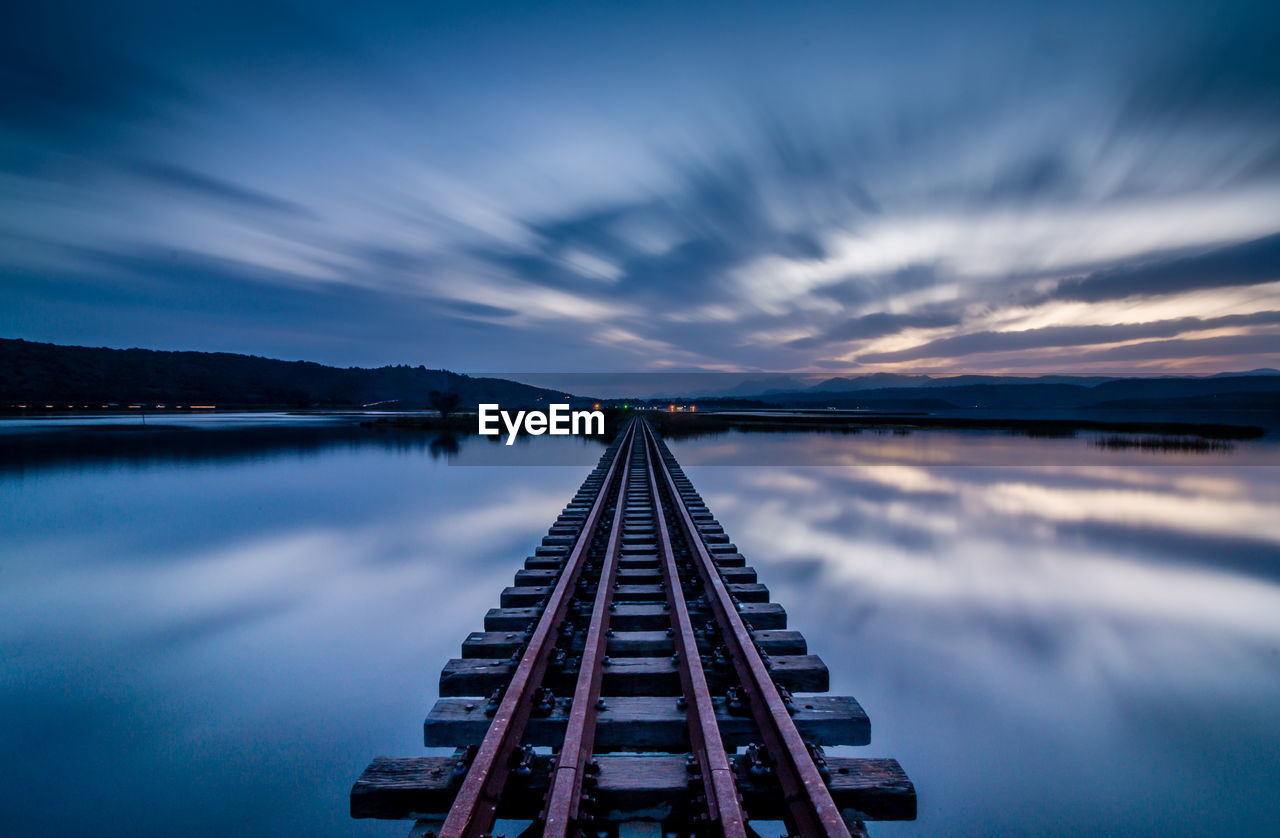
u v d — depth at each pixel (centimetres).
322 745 490
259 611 814
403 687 589
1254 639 733
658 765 274
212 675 616
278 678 610
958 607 831
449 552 1120
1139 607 841
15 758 468
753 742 312
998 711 562
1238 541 1255
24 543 1212
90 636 722
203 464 2602
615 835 259
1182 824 414
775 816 265
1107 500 1762
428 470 2372
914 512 1515
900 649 695
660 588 576
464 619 780
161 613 804
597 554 702
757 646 401
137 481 2066
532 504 1605
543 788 263
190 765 462
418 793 259
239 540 1223
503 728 281
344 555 1102
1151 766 478
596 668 371
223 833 393
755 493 1783
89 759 466
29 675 616
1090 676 634
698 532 791
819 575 972
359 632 736
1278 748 503
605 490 1230
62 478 2144
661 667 386
